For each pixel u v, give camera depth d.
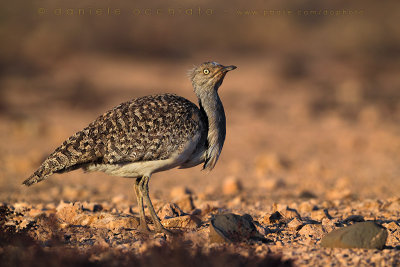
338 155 30.92
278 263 10.27
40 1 71.19
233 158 30.73
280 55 70.06
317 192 22.09
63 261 10.26
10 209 15.78
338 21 78.12
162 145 12.44
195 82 14.00
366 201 17.83
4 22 68.19
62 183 23.94
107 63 64.88
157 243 11.08
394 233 12.73
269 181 23.36
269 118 42.25
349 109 44.75
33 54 64.56
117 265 10.22
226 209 16.84
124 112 12.59
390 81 56.75
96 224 13.74
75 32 69.56
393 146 32.19
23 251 10.81
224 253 10.39
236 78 58.97
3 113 41.66
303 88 53.78
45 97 48.09
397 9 78.56
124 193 21.78
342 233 11.39
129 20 72.94
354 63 64.50
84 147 12.23
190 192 20.52
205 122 13.55
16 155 28.92
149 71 62.12
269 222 14.03
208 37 75.75
